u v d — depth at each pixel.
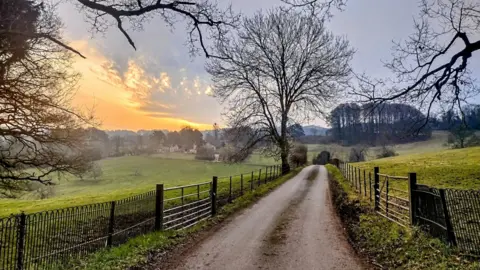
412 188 9.92
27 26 9.98
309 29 36.97
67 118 13.52
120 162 80.69
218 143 84.12
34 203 23.03
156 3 9.63
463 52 12.27
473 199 7.43
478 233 7.21
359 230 11.15
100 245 8.59
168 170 69.19
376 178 14.62
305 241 10.19
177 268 7.74
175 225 11.92
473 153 46.03
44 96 12.38
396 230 10.07
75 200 22.92
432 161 41.06
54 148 13.92
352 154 90.06
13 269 6.37
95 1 9.18
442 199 8.08
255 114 39.03
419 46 12.70
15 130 12.00
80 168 15.01
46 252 7.02
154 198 11.45
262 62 39.09
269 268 7.71
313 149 116.06
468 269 6.48
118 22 9.34
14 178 13.46
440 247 7.73
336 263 8.03
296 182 31.30
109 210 9.07
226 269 7.65
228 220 13.79
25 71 11.62
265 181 29.50
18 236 6.49
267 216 14.53
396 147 95.38
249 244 9.92
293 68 40.69
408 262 7.51
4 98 10.97
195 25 10.96
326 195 21.81
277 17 37.12
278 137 41.56
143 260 8.16
